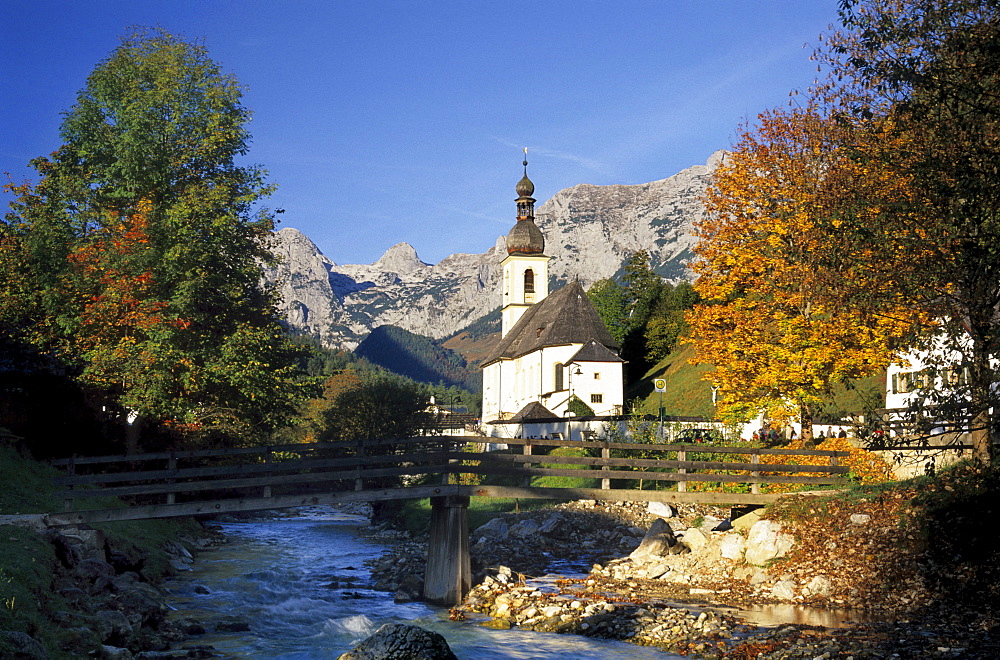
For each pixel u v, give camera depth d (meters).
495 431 91.50
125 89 41.47
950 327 17.08
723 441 46.56
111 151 40.41
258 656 20.06
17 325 38.94
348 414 73.00
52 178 40.69
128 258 37.03
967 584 21.94
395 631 15.71
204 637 21.80
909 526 25.33
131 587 24.09
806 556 26.73
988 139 17.16
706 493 30.12
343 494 26.78
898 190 19.09
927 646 18.14
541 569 32.53
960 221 16.73
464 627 23.19
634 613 23.33
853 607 23.14
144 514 25.03
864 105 19.52
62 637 16.47
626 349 111.62
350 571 34.00
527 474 28.41
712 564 29.42
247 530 53.78
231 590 28.34
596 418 70.06
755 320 37.62
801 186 34.38
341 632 22.78
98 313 37.03
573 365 85.81
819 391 36.50
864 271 18.66
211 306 42.06
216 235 40.44
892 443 18.17
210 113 42.50
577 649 20.36
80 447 37.22
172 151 41.59
